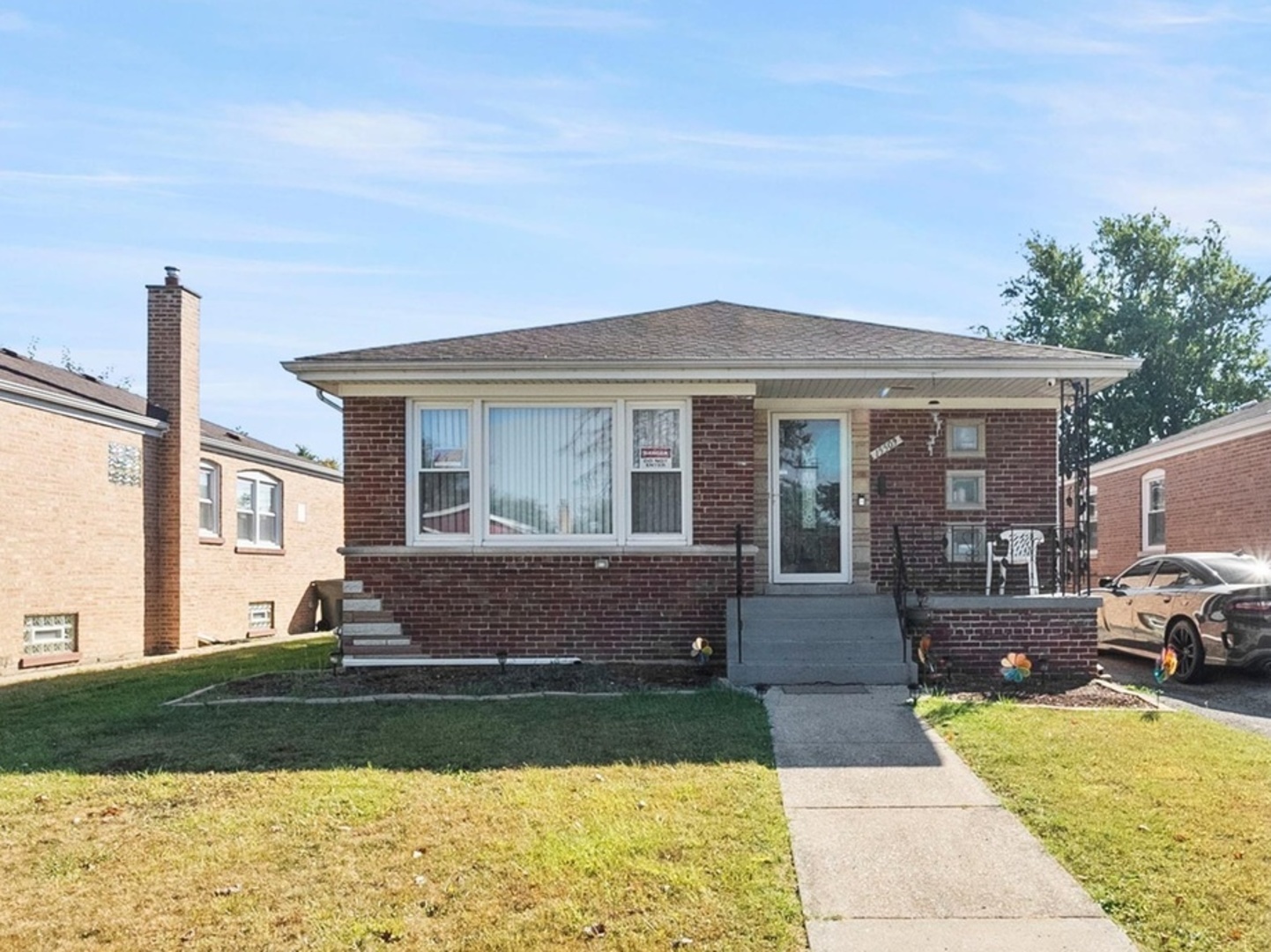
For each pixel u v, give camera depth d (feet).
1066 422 41.24
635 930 13.60
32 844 17.15
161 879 15.48
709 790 19.90
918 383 37.73
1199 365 119.24
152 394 58.23
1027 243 134.82
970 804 19.36
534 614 36.88
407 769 21.77
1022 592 41.37
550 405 37.76
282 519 75.31
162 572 57.47
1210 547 60.59
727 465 37.17
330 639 63.82
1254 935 13.39
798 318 44.93
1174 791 19.65
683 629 36.73
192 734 25.49
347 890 14.96
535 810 18.57
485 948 13.08
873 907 14.61
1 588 44.93
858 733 25.08
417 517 37.29
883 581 41.34
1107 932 13.67
